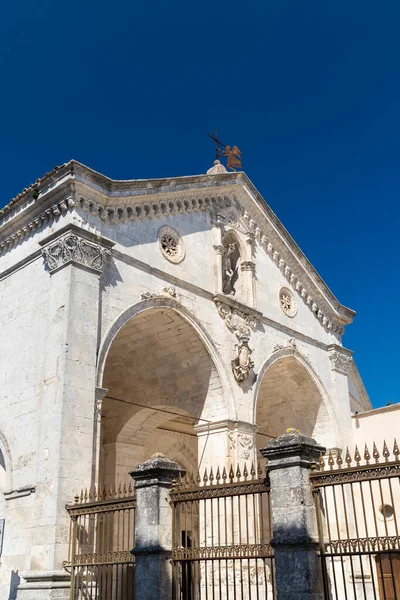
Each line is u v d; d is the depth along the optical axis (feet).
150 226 74.90
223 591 64.90
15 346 65.51
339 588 79.61
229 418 77.61
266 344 88.89
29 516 55.21
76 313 60.29
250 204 94.73
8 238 72.13
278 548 36.27
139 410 87.92
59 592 49.03
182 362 81.05
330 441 97.40
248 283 89.51
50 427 56.18
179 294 75.66
